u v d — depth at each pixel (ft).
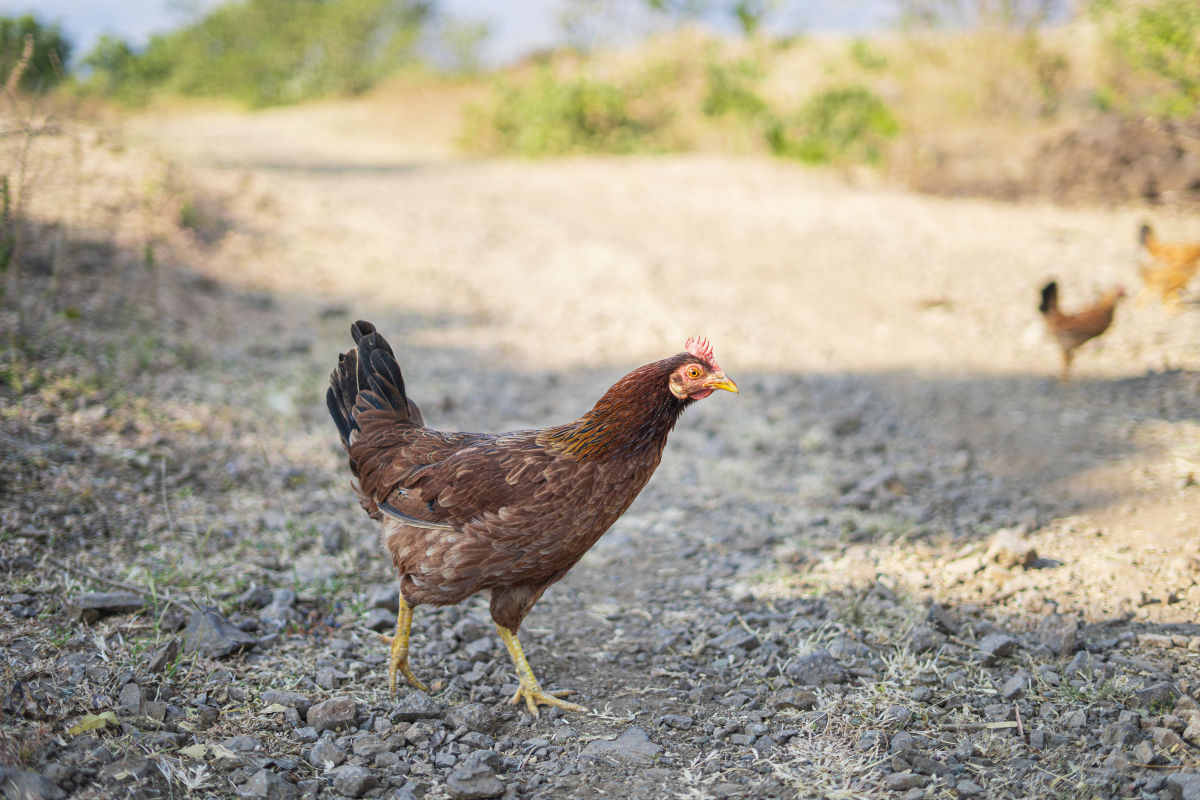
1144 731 9.87
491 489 10.32
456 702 11.30
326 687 11.19
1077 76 47.06
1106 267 30.53
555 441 10.85
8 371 17.35
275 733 10.07
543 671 12.29
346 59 143.95
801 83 63.05
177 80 143.43
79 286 22.40
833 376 24.90
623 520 17.76
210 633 11.55
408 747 10.12
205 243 29.71
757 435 21.45
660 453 11.05
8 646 10.62
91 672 10.41
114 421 17.21
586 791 9.43
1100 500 16.58
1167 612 12.71
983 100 48.34
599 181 51.31
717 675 12.07
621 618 13.93
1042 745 9.83
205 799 8.61
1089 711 10.37
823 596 13.96
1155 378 21.90
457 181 52.75
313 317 26.76
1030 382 22.99
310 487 17.16
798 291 31.60
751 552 15.98
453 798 9.15
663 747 10.35
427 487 10.73
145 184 29.91
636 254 34.96
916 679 11.36
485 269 33.96
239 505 15.85
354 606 13.26
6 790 7.88
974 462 19.15
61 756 8.78
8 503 13.70
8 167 24.09
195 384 20.12
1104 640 12.00
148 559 13.48
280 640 12.16
